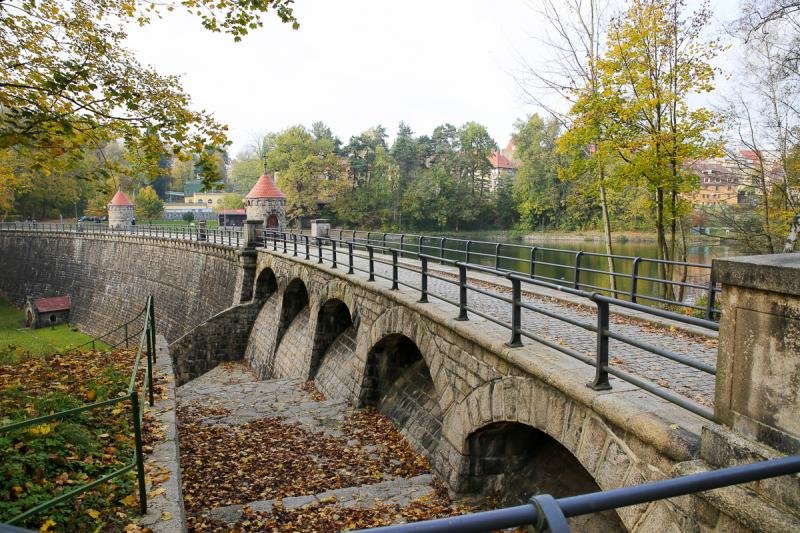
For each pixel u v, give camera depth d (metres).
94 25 8.27
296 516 7.88
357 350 14.55
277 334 23.91
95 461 6.16
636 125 18.02
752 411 3.27
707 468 3.55
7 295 62.31
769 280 3.05
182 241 38.69
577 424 5.54
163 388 9.15
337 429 12.48
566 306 11.14
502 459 8.56
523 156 61.31
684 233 25.61
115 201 60.75
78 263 53.88
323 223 30.95
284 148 74.06
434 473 9.30
